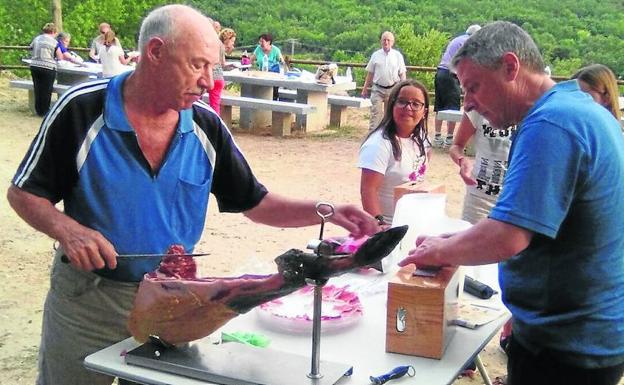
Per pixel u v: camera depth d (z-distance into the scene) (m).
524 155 1.89
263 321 2.28
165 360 1.95
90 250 2.13
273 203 2.58
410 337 2.06
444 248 2.04
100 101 2.27
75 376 2.43
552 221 1.86
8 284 4.87
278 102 11.12
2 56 22.53
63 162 2.27
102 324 2.37
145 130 2.30
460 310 2.41
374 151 3.43
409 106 3.43
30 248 5.61
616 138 1.96
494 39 2.03
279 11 31.69
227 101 11.12
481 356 4.09
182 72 2.17
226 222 6.41
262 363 1.94
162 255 2.16
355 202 7.24
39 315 4.43
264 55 13.03
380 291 2.58
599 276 1.96
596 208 1.91
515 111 2.07
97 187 2.27
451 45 10.04
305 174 8.44
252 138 10.83
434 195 2.75
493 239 1.91
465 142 3.90
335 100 12.12
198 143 2.42
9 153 8.95
